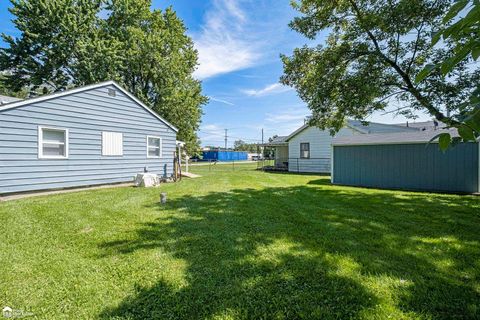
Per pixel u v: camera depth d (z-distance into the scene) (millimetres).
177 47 18031
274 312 1966
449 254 2994
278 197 6887
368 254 2996
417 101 7527
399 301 2068
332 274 2516
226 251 3109
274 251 3102
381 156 9398
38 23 14766
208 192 7715
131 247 3229
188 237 3600
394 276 2471
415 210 5348
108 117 9094
